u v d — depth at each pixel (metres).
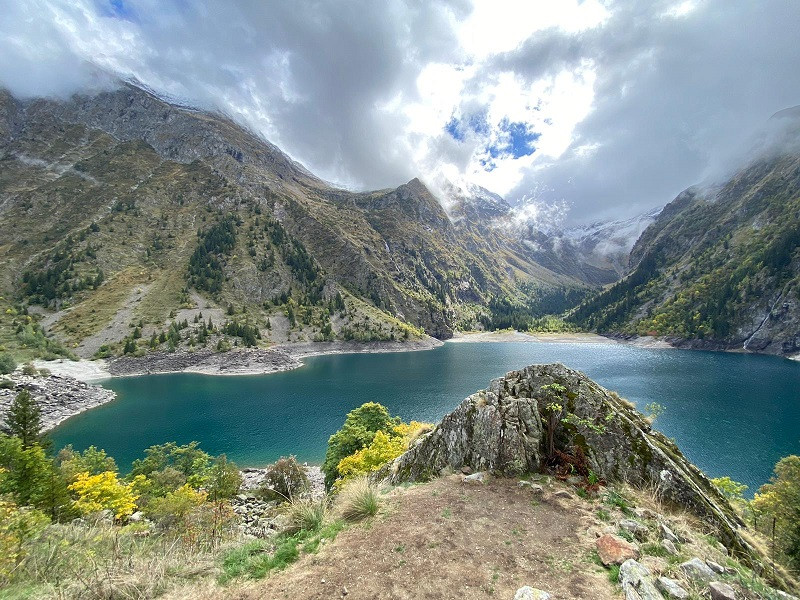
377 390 99.44
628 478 11.28
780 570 9.45
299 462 54.97
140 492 37.31
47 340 129.88
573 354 171.38
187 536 12.56
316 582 7.43
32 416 38.78
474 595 6.56
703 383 98.00
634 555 7.33
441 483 12.21
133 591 7.64
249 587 7.53
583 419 12.77
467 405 14.41
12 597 7.92
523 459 12.23
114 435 65.81
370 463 30.31
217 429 69.12
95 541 11.13
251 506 36.38
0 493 25.73
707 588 6.26
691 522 9.77
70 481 29.17
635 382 99.69
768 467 48.88
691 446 55.22
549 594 6.17
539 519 9.34
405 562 7.77
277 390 100.12
